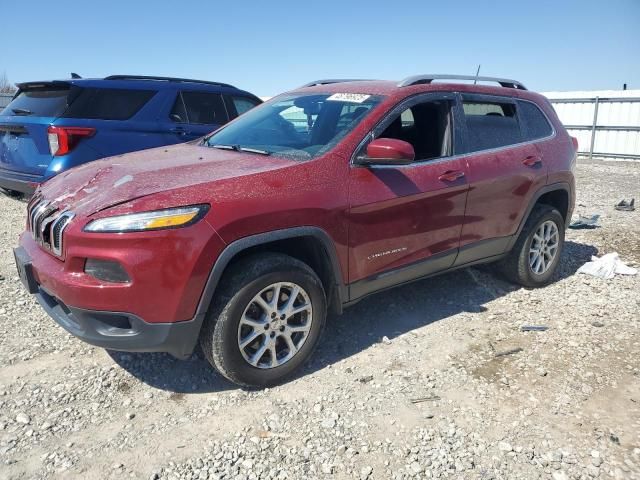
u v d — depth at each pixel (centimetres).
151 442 271
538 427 288
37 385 318
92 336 280
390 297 461
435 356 362
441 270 413
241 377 306
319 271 346
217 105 782
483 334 396
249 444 271
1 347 362
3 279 489
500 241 446
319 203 316
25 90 703
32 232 340
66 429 279
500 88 461
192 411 297
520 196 449
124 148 662
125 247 266
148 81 712
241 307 295
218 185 293
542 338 390
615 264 543
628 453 268
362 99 384
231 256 286
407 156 328
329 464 258
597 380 334
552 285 505
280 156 347
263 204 296
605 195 1013
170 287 273
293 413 297
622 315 432
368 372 341
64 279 277
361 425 287
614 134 1744
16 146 652
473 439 278
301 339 330
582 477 251
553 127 500
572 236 684
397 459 262
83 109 635
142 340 279
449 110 409
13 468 250
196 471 251
